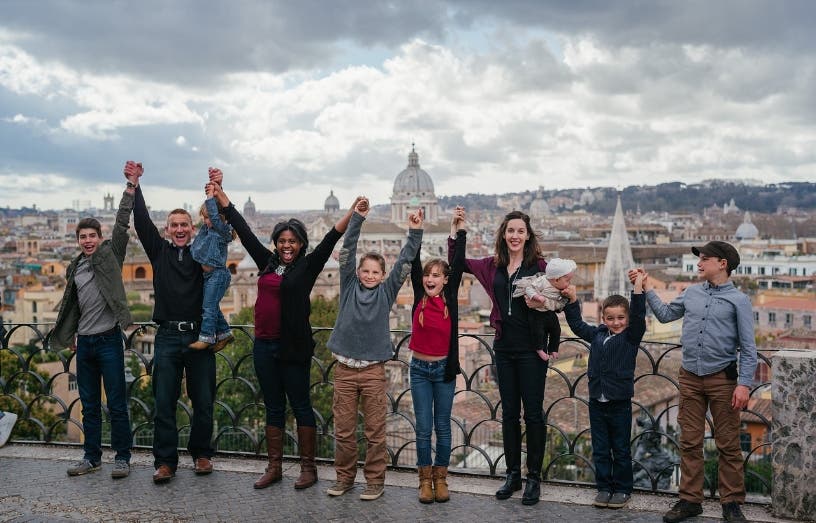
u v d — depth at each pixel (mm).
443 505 6711
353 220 7051
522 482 7051
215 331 7387
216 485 7219
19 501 6766
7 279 139875
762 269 167125
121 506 6660
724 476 6375
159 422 7348
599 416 6777
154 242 7543
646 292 6699
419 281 7168
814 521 6262
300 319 7066
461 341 34781
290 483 7281
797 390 6301
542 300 6566
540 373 6809
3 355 32875
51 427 8523
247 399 35625
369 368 6977
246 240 7309
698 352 6387
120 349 7621
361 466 7828
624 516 6457
